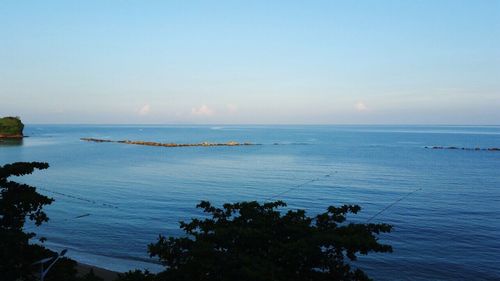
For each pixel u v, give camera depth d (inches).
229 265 407.5
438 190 2196.1
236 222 519.2
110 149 5132.9
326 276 430.0
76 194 2050.9
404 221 1493.6
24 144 5856.3
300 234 466.3
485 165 3518.7
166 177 2704.2
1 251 472.7
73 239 1273.4
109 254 1135.6
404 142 7140.8
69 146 5556.1
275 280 379.6
